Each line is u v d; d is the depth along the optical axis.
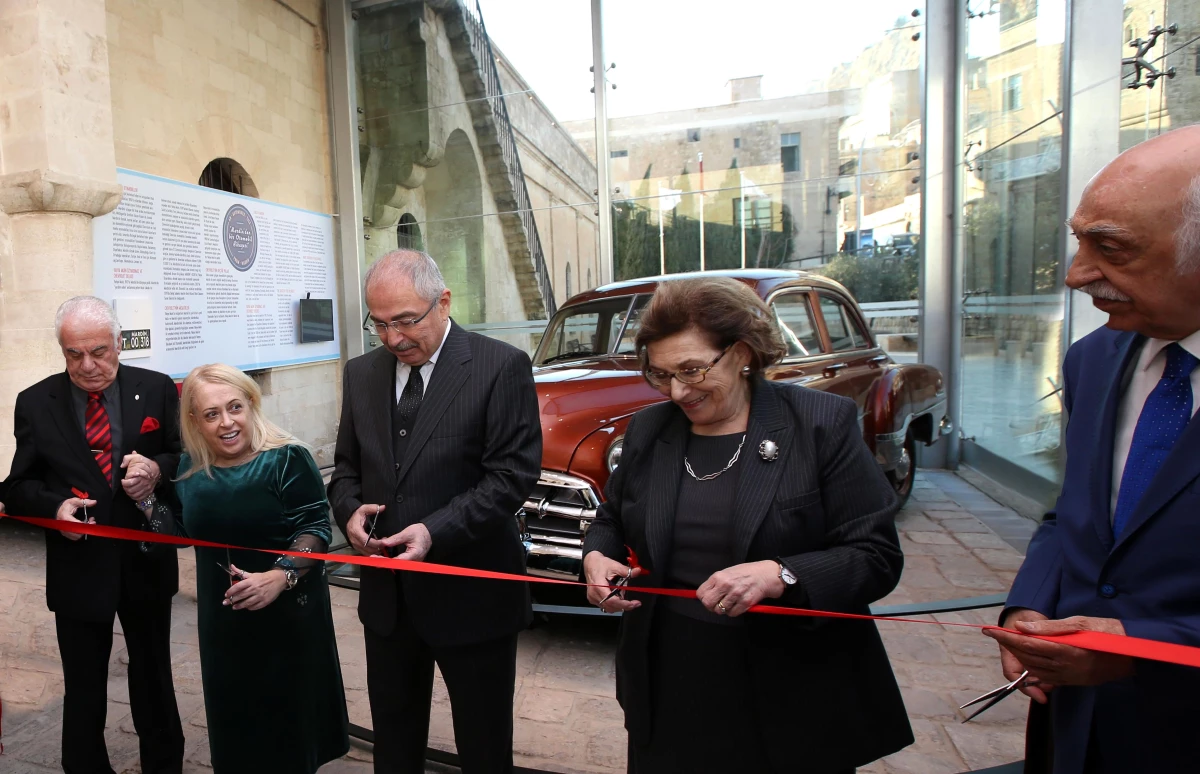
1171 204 0.90
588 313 4.50
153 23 6.13
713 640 1.34
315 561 1.93
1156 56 3.86
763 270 4.49
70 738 2.12
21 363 4.70
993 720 2.65
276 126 7.81
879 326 7.55
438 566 1.55
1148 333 1.02
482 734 1.84
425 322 1.74
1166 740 1.01
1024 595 1.23
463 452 1.80
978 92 6.52
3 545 4.59
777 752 1.27
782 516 1.30
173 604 3.80
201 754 2.49
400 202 9.20
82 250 4.92
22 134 4.64
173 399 2.33
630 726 1.42
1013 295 5.86
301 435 8.18
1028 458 5.64
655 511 1.41
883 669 1.35
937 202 7.11
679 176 7.99
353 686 3.02
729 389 1.34
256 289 7.29
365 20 8.80
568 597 3.79
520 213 8.77
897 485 5.39
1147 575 1.01
